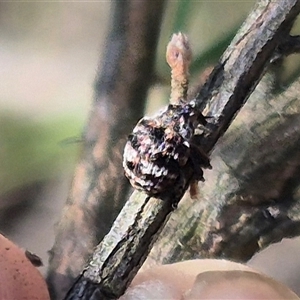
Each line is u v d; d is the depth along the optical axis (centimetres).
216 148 16
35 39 20
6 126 19
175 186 12
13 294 12
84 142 17
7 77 19
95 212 17
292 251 19
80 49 19
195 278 13
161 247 16
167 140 12
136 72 17
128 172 12
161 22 16
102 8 19
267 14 12
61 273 17
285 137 16
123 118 17
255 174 16
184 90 12
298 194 16
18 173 19
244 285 12
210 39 16
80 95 19
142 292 12
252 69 12
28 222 19
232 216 16
